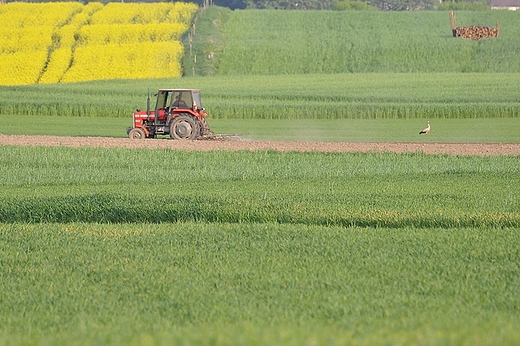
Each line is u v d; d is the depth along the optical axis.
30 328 33.56
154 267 45.59
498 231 56.19
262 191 72.69
